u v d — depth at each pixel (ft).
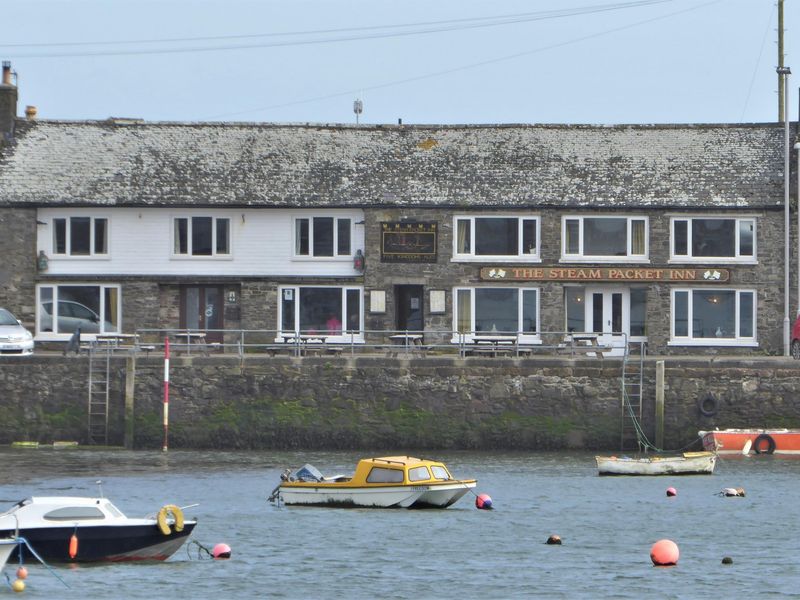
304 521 522.06
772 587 430.61
